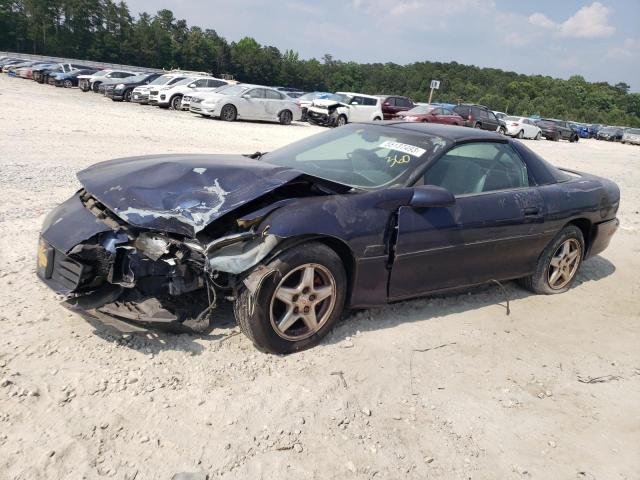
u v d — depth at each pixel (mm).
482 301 4566
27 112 15156
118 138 11766
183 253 2975
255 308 3076
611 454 2789
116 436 2465
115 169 3625
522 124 30531
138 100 24312
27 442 2363
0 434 2393
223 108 20297
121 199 3113
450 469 2555
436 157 3953
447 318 4129
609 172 16578
